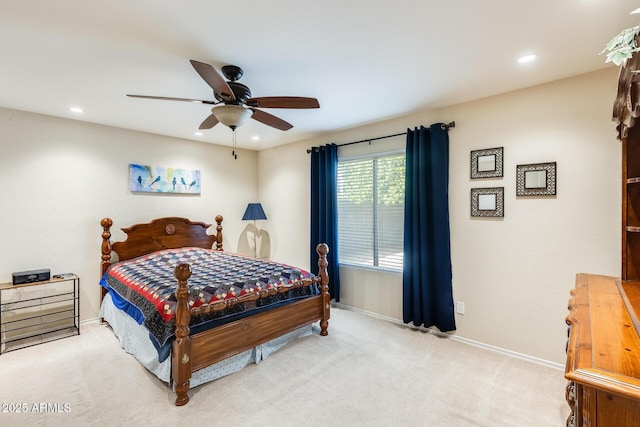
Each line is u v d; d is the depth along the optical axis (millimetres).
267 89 2688
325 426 1896
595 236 2385
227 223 4996
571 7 1585
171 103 2971
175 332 2164
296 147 4770
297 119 3617
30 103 2977
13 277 2959
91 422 1932
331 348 2934
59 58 2096
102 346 3004
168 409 2057
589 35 1857
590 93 2385
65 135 3467
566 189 2496
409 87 2666
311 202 4383
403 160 3580
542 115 2600
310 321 3105
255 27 1760
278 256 5082
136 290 2758
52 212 3385
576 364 873
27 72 2307
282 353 2834
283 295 2928
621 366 844
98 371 2535
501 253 2836
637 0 1516
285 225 4969
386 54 2094
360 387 2297
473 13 1640
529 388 2273
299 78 2467
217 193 4871
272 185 5168
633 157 1683
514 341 2773
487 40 1921
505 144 2795
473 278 3010
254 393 2232
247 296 2588
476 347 2955
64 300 3418
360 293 4004
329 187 4125
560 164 2520
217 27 1756
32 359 2738
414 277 3307
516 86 2652
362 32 1824
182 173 4441
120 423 1924
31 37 1834
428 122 3303
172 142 4359
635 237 1731
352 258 4109
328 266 4133
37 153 3289
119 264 3600
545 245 2602
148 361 2459
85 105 3033
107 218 3689
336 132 4199
